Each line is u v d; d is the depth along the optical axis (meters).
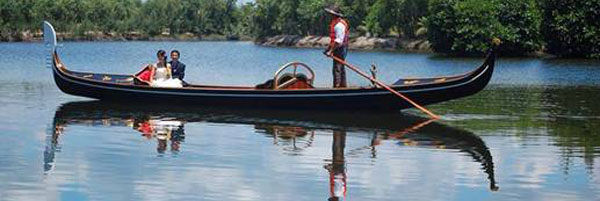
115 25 139.00
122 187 12.67
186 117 20.52
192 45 120.00
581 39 66.88
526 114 22.03
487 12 72.50
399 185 12.98
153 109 22.12
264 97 21.73
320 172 13.88
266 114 21.09
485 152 15.82
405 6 99.50
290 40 126.81
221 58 67.19
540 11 71.94
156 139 17.05
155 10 153.50
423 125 19.53
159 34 151.75
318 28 127.50
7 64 47.25
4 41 117.25
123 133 17.83
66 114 21.09
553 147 16.39
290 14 134.12
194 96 22.34
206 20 161.75
